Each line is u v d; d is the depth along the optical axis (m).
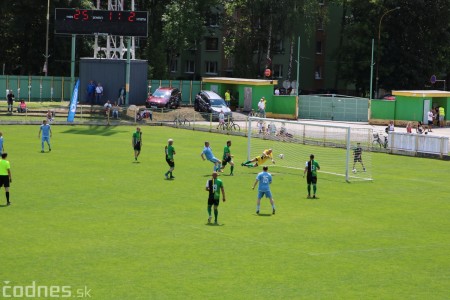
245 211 54.00
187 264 40.00
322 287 36.94
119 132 97.19
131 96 121.12
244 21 153.38
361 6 149.12
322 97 125.38
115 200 56.12
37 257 40.47
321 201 58.91
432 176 73.12
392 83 150.00
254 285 36.81
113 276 37.53
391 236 48.09
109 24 116.50
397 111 119.12
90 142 86.88
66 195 57.34
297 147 88.88
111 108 109.62
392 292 36.53
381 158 85.00
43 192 58.12
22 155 75.56
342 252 43.66
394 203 59.31
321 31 166.25
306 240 46.16
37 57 143.25
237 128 102.38
